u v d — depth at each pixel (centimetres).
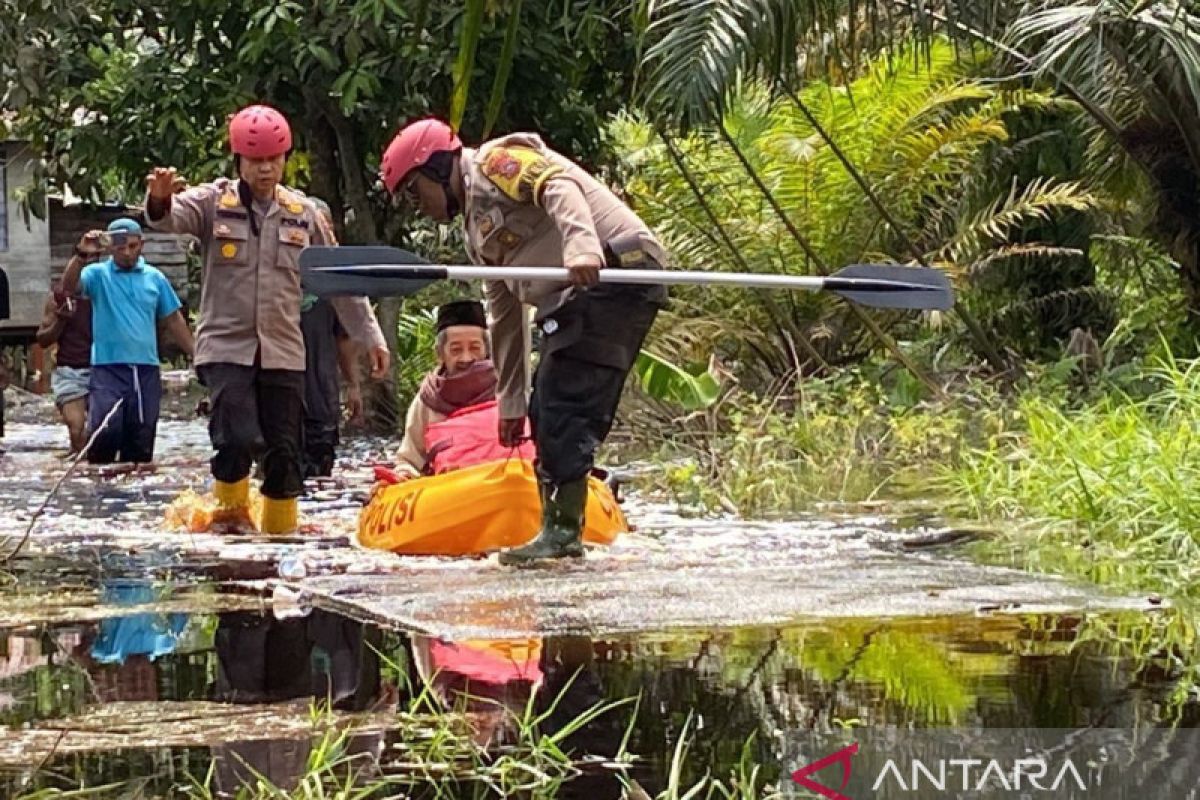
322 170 1756
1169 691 473
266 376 890
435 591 670
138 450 1395
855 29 1159
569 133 1653
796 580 684
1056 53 1093
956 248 1591
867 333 1695
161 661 542
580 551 758
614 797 381
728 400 1392
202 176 1636
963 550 784
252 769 407
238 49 1620
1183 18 1077
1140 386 1367
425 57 1505
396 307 1723
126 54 1869
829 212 1653
